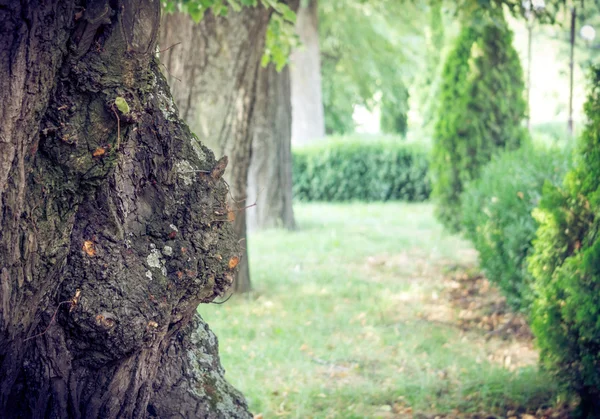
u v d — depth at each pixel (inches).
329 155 832.3
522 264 290.5
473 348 284.7
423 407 216.5
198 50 313.0
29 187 80.0
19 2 72.7
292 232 600.7
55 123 80.9
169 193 97.1
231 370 246.8
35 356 89.1
